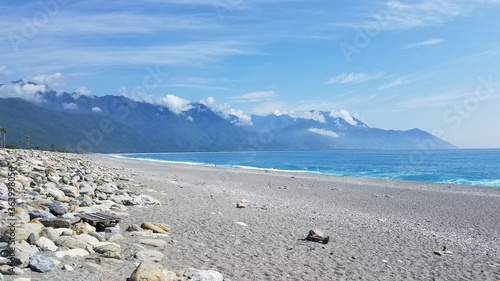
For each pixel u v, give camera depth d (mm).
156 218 15117
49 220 10633
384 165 114375
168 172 55125
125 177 34062
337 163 130250
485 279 10164
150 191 24625
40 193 16109
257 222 16344
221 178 45812
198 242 11789
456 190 35938
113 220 12016
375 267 10781
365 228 16859
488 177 66250
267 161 152125
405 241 14578
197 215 16734
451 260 12047
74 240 9289
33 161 29500
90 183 22547
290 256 11188
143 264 7766
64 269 7680
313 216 19406
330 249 12531
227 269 9398
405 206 24734
